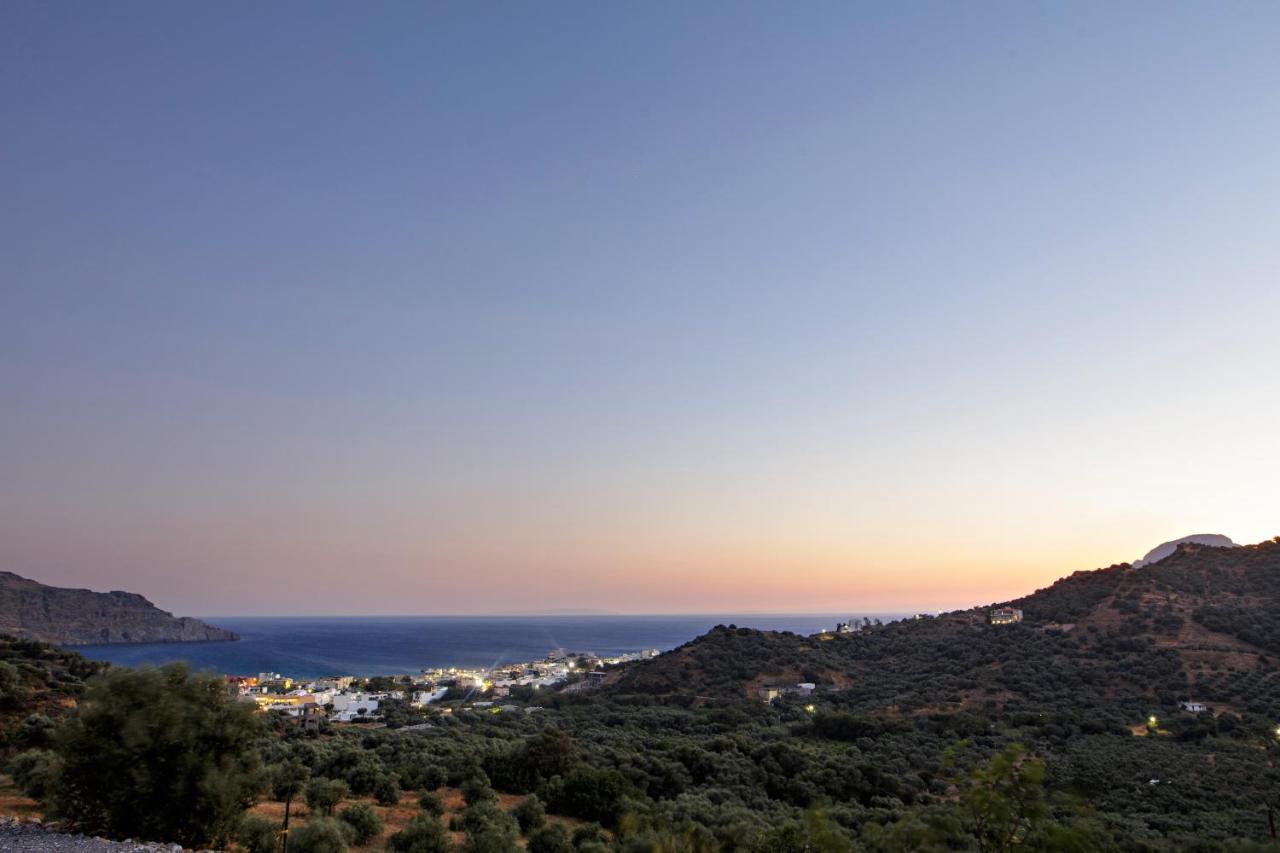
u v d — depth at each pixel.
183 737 18.81
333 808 28.53
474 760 43.47
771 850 18.53
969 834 12.50
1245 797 41.25
